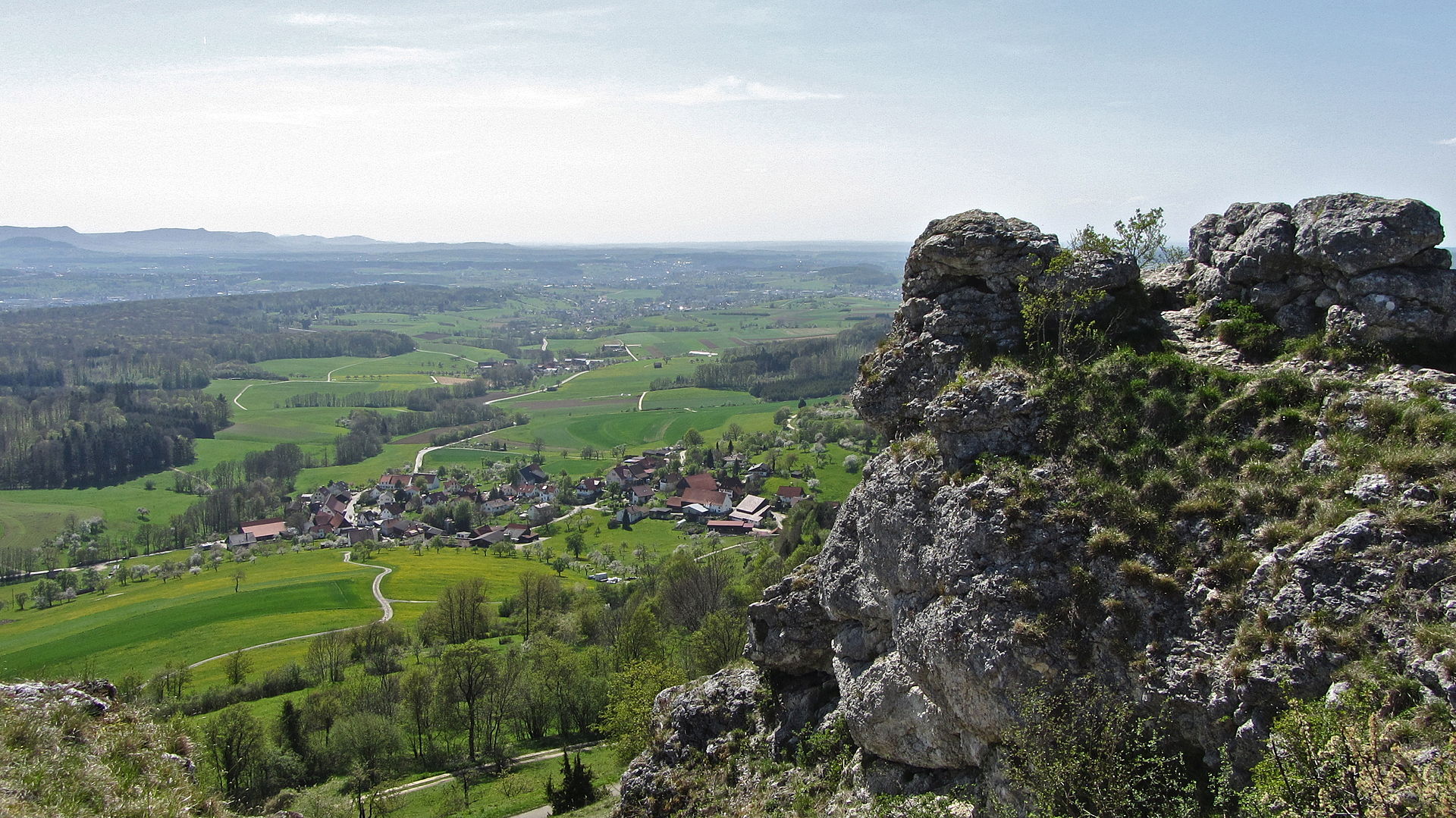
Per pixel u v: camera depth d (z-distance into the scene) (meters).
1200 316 25.45
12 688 20.23
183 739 21.81
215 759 57.16
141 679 89.25
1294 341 22.69
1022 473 20.75
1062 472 20.58
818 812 24.69
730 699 31.47
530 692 71.38
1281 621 15.77
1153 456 20.14
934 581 21.34
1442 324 20.58
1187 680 16.55
